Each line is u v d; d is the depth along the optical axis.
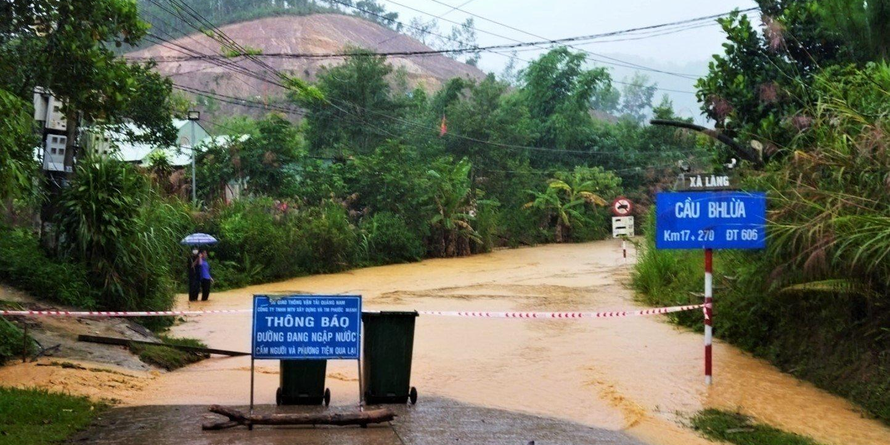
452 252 41.69
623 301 21.44
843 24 15.96
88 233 15.09
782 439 8.36
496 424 8.80
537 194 54.16
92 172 15.52
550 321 17.17
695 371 12.04
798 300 12.48
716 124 18.17
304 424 8.26
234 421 8.23
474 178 52.34
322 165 38.88
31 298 14.16
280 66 116.50
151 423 8.32
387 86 51.16
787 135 15.83
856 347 10.78
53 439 7.38
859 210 10.91
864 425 9.30
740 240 11.14
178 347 12.64
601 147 66.56
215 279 26.09
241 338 15.39
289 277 29.83
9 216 17.66
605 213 59.53
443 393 10.54
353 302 8.93
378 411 8.54
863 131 11.27
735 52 18.30
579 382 11.31
